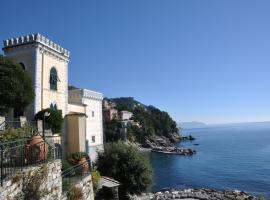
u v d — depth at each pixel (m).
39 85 35.66
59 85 40.31
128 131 155.38
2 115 27.95
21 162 14.02
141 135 166.50
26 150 15.09
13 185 12.41
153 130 186.88
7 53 37.41
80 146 39.91
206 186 67.00
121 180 39.84
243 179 74.06
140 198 50.44
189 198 53.59
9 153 14.42
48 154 16.61
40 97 35.69
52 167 16.19
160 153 135.75
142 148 153.25
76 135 39.91
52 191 15.87
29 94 29.31
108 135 139.25
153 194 55.22
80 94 50.03
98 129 54.25
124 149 41.31
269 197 57.06
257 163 99.06
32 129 25.06
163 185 67.62
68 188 19.19
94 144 52.25
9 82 27.25
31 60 35.84
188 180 73.69
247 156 118.62
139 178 39.84
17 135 18.34
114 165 39.97
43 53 36.88
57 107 39.47
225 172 83.94
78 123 40.09
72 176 23.31
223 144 184.25
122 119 162.62
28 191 13.45
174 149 144.75
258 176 77.38
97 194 31.97
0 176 12.22
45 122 33.12
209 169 89.38
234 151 139.38
